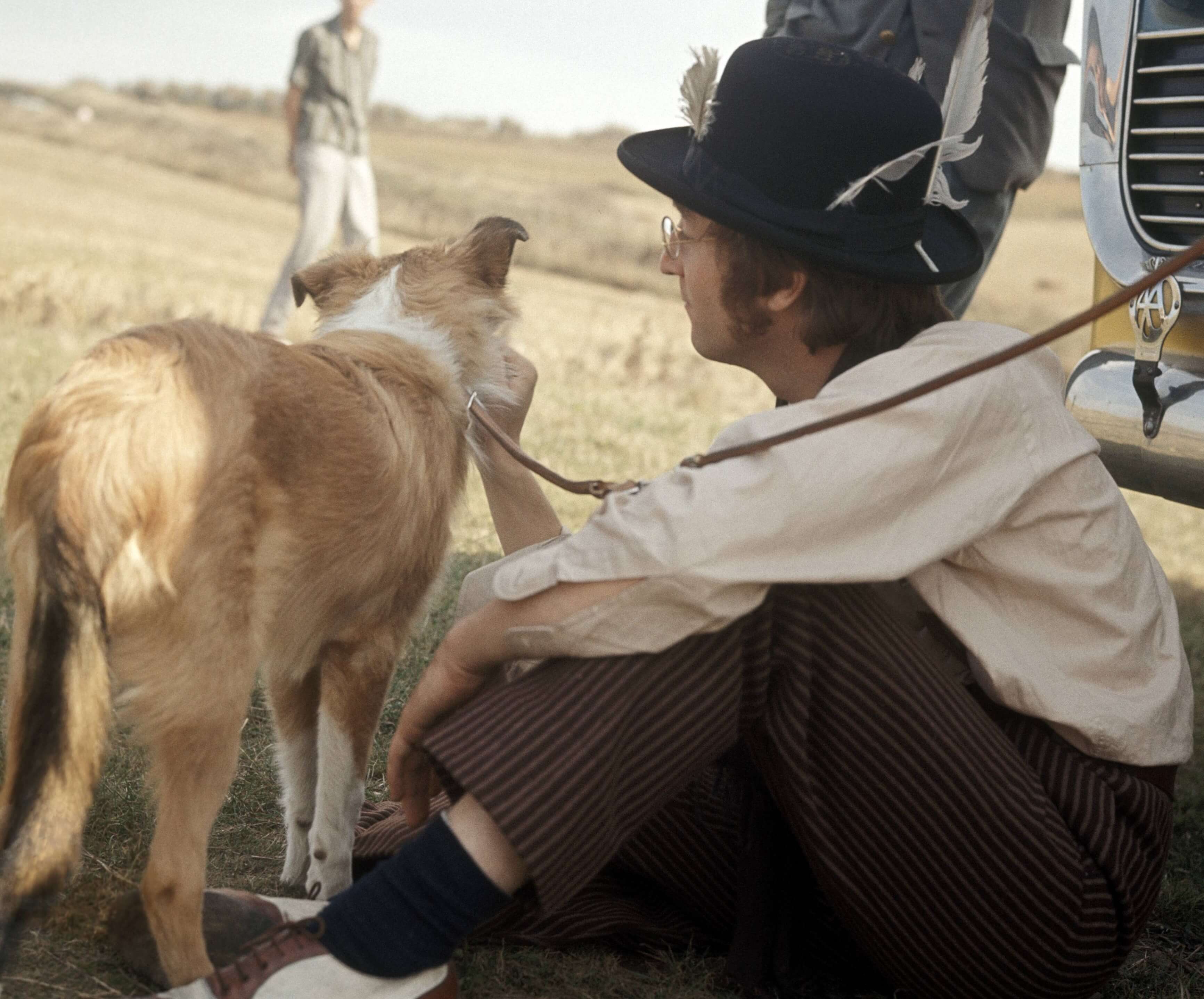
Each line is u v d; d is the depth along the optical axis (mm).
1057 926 2197
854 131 2160
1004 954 2238
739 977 2490
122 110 63156
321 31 9969
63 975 2299
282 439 2441
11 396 7246
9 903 1977
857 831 2203
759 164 2209
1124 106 3648
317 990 1983
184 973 2154
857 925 2328
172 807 2250
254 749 3543
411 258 3381
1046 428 2188
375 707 2875
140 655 2232
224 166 43750
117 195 31656
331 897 2775
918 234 2271
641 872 2707
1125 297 1994
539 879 1981
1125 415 3553
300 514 2479
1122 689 2291
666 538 1973
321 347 2822
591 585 2020
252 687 2391
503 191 40406
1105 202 3738
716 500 1981
